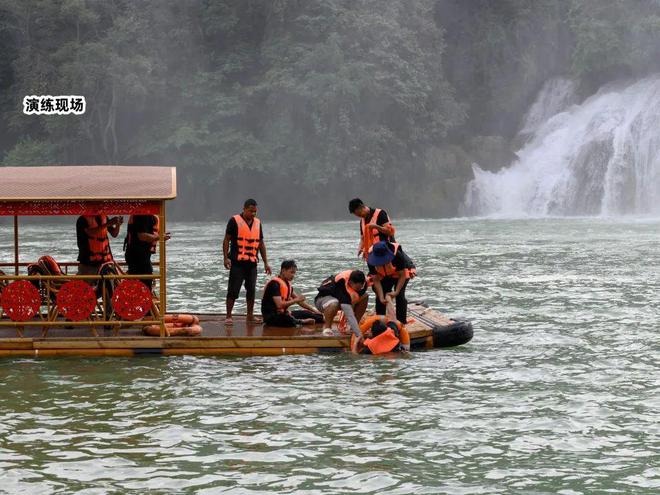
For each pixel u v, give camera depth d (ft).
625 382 47.42
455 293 85.30
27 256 127.03
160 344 53.83
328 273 102.94
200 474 33.17
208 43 269.44
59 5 261.65
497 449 36.06
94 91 253.65
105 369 50.29
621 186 244.42
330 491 31.48
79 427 39.04
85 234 57.57
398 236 170.60
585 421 39.96
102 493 31.32
